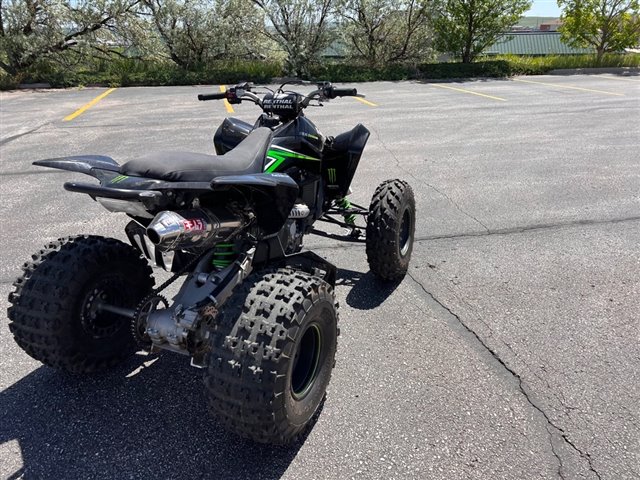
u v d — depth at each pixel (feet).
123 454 8.35
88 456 8.30
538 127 35.35
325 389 9.05
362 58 77.30
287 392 7.64
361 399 9.62
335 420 9.10
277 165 10.67
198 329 8.29
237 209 8.96
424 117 39.14
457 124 36.47
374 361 10.75
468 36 75.87
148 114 40.96
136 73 64.64
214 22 69.62
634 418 9.15
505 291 13.70
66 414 9.21
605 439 8.68
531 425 8.97
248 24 72.08
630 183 22.93
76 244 9.44
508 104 45.62
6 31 62.39
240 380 7.29
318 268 10.46
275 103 11.51
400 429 8.87
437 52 79.15
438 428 8.90
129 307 10.25
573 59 80.02
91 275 9.33
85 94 54.65
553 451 8.42
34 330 8.93
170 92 55.77
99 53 69.26
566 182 23.17
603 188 22.29
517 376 10.28
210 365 7.49
